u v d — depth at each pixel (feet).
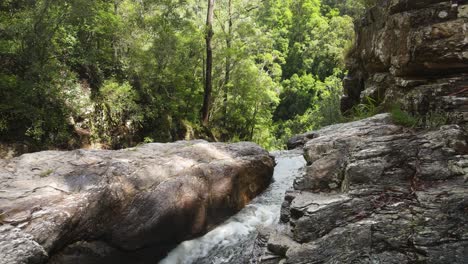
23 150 33.81
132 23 49.93
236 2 72.64
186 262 14.65
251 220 16.69
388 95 18.75
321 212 11.01
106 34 46.32
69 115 38.83
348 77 27.50
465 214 9.52
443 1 15.26
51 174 13.93
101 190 13.05
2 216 11.17
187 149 17.85
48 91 35.19
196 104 67.00
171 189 14.48
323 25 129.80
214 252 14.78
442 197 10.23
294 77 121.39
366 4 28.25
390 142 13.05
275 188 19.98
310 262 9.67
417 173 11.46
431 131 13.42
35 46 34.78
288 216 13.24
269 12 128.47
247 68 72.84
